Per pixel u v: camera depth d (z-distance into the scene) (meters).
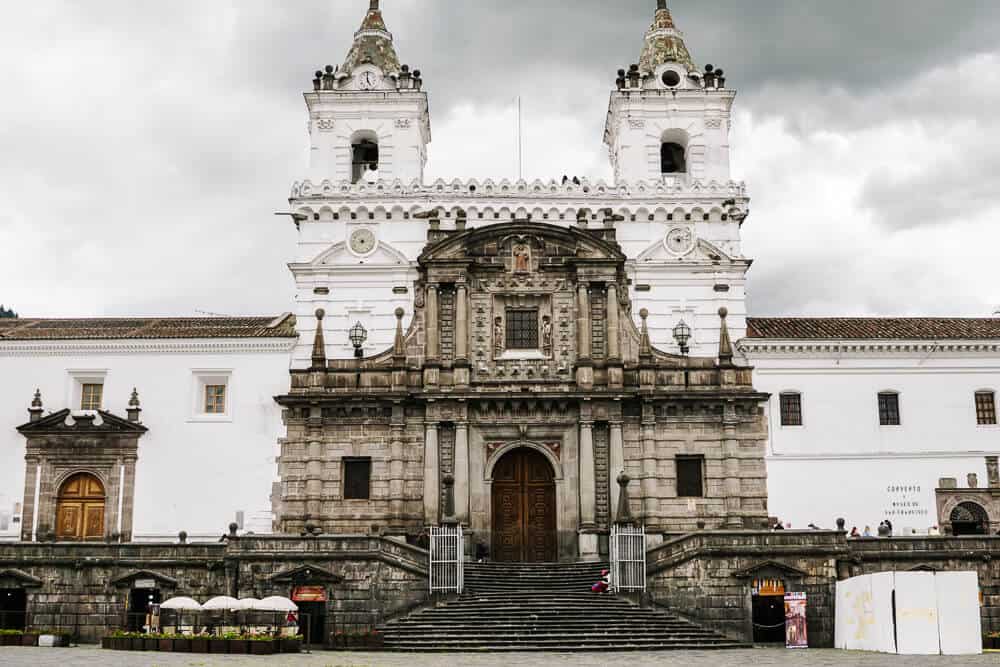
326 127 64.69
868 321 63.19
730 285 61.22
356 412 57.66
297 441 57.62
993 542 51.66
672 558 49.16
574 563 53.53
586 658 40.31
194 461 57.81
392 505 56.22
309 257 61.41
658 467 57.09
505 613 47.38
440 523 53.94
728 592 48.66
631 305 60.72
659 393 57.09
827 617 48.69
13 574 51.19
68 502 57.88
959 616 41.50
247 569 49.50
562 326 58.97
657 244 61.53
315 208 61.88
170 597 50.69
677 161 68.44
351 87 64.88
